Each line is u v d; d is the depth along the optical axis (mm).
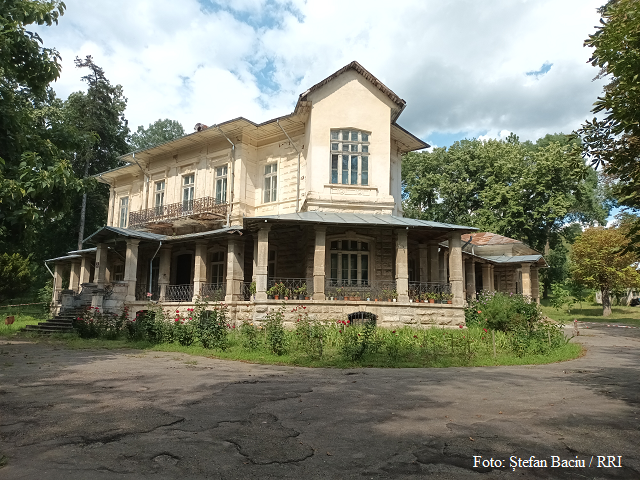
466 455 4676
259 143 23953
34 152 10492
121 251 26281
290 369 10648
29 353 13352
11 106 11258
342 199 20156
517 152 41250
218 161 24203
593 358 13367
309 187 20344
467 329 16703
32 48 11789
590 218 48031
